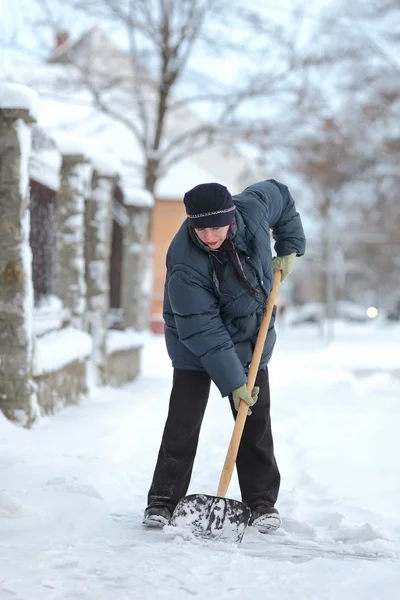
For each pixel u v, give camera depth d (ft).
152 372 61.62
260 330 16.58
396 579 13.10
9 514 16.33
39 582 12.41
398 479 22.38
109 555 13.94
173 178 142.92
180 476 17.04
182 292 15.97
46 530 15.72
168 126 131.13
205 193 15.38
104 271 44.39
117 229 52.95
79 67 90.48
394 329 161.68
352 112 97.81
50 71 92.94
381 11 90.58
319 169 98.84
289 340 130.11
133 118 118.01
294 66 91.09
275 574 13.26
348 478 22.50
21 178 28.19
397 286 288.71
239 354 16.78
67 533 15.67
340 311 240.53
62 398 35.12
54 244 37.27
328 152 98.37
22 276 28.50
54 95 90.43
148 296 86.79
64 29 87.20
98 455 24.22
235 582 12.82
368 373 67.26
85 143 39.09
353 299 375.66
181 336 16.22
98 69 96.43
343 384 44.27
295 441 28.12
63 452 24.22
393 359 83.92
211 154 185.47
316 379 53.16
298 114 92.58
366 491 21.03
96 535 15.66
